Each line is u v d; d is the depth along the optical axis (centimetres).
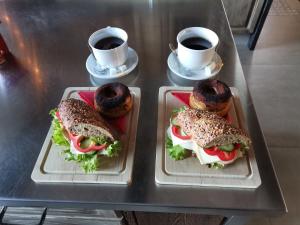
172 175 56
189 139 57
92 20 102
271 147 150
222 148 55
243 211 51
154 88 76
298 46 211
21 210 78
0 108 74
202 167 56
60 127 61
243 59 203
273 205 51
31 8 109
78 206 55
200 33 77
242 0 192
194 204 52
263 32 224
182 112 60
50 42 93
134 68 82
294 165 142
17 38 96
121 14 104
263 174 55
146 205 53
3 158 62
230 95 63
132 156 59
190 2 106
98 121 59
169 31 94
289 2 250
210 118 57
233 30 214
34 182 57
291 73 191
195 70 78
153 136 64
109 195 54
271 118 165
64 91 76
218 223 79
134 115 68
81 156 57
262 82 186
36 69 84
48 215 81
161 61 84
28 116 71
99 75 78
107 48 77
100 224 85
